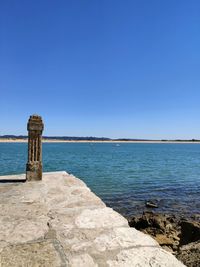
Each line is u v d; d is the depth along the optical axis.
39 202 6.40
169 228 13.18
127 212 17.19
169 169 41.94
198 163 53.94
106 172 35.78
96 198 6.82
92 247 3.99
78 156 68.75
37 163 9.29
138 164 49.16
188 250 6.48
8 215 5.40
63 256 3.70
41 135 9.29
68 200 6.61
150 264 3.53
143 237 4.39
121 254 3.79
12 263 3.51
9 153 72.69
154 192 23.56
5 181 9.17
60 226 4.82
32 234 4.45
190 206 19.28
